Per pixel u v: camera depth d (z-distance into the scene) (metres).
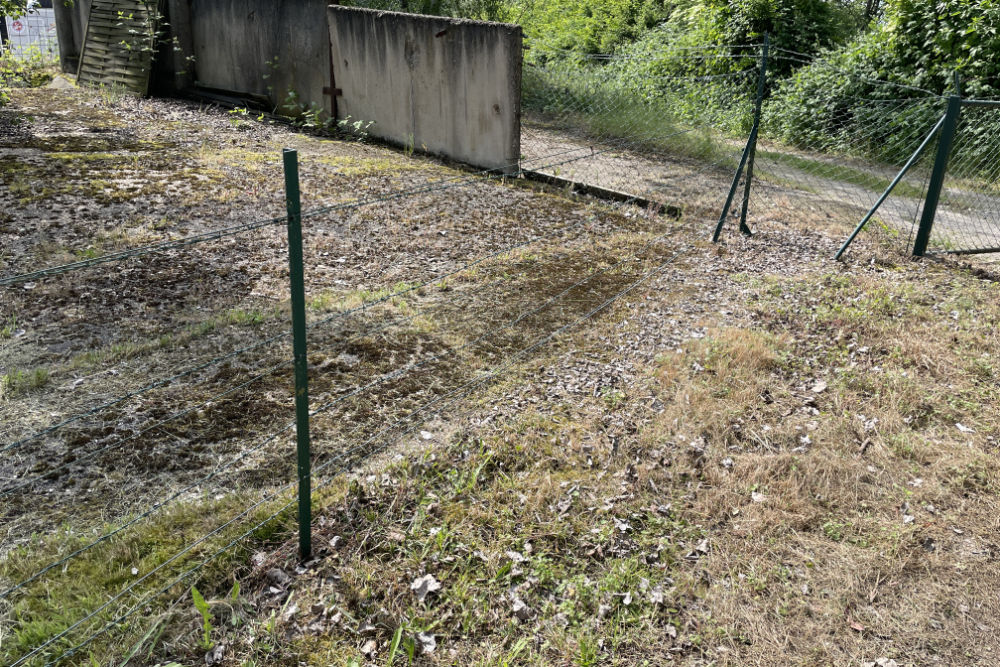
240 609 2.92
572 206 8.12
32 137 9.16
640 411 4.40
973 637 3.03
